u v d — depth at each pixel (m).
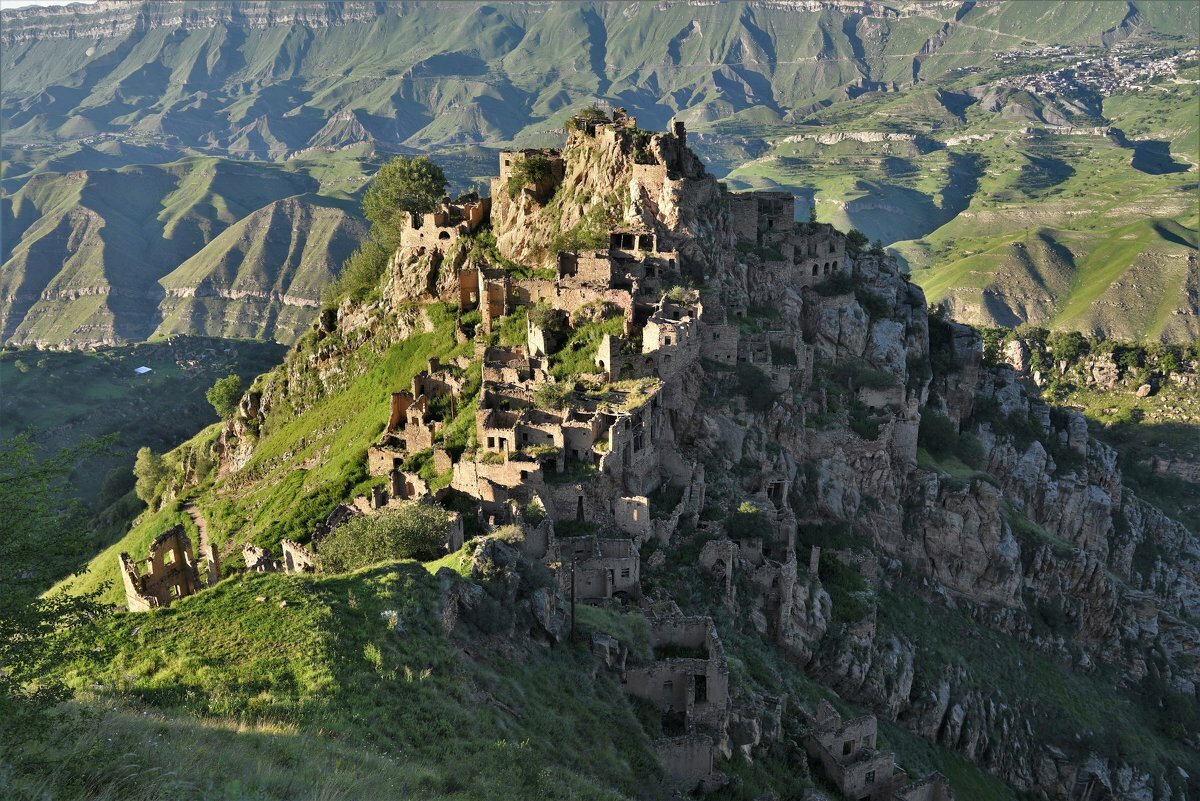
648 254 127.31
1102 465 190.00
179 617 57.78
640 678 69.50
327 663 52.91
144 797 35.12
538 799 48.59
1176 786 130.75
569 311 120.69
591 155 146.88
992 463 174.25
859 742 80.50
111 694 48.66
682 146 147.25
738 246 148.12
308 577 63.62
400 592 60.66
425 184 191.75
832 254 153.50
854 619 110.31
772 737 76.56
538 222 151.38
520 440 97.50
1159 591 182.75
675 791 60.69
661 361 109.19
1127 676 148.50
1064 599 150.75
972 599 140.62
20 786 33.75
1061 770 124.69
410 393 129.62
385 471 122.00
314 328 193.88
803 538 122.25
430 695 53.00
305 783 40.25
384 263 191.00
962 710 118.38
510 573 67.38
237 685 50.34
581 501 93.25
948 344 177.62
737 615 97.06
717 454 114.44
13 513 38.59
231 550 127.69
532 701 58.59
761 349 124.81
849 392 142.75
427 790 44.09
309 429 166.75
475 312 149.88
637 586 84.44
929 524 140.25
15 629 37.84
